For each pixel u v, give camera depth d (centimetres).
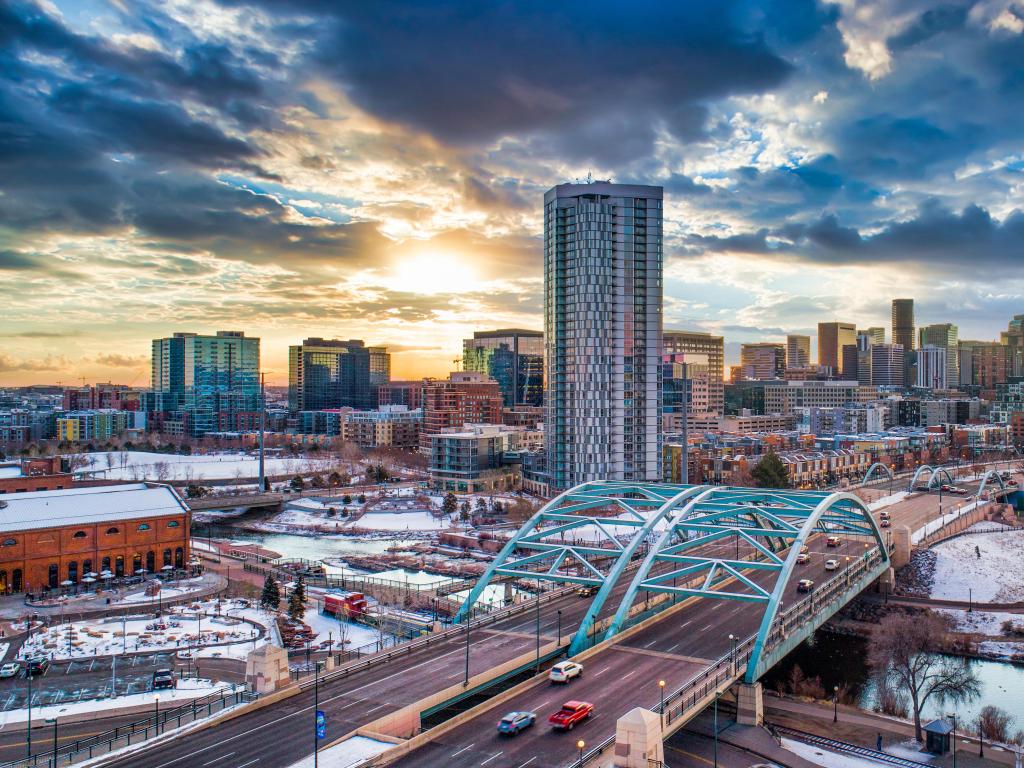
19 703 9194
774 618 9975
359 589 14975
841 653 12781
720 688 8488
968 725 9981
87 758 7444
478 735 7219
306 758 6650
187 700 9150
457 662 9106
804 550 15838
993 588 15650
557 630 10394
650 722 6281
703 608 11675
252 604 13750
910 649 10738
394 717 7362
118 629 12244
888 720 9875
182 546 16338
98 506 16112
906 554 16525
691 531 18538
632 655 9469
